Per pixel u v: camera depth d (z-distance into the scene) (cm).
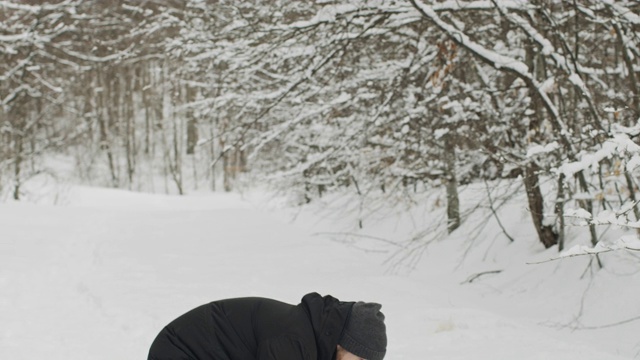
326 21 957
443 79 1048
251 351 305
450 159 1198
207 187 4456
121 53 1382
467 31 1019
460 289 956
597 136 764
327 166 1411
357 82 1169
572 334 715
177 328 319
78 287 810
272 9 1063
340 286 907
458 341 606
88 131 4025
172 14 1359
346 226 1496
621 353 647
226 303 321
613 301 757
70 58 3044
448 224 1222
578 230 960
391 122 1221
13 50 2155
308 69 1016
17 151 2477
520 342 598
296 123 1162
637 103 849
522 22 895
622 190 810
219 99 1190
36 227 1277
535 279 909
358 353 289
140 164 4816
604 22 875
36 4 2288
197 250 1162
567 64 867
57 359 538
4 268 864
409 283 941
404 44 1190
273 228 1444
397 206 1449
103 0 2212
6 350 550
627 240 516
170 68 1345
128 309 710
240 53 1101
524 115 1074
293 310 306
